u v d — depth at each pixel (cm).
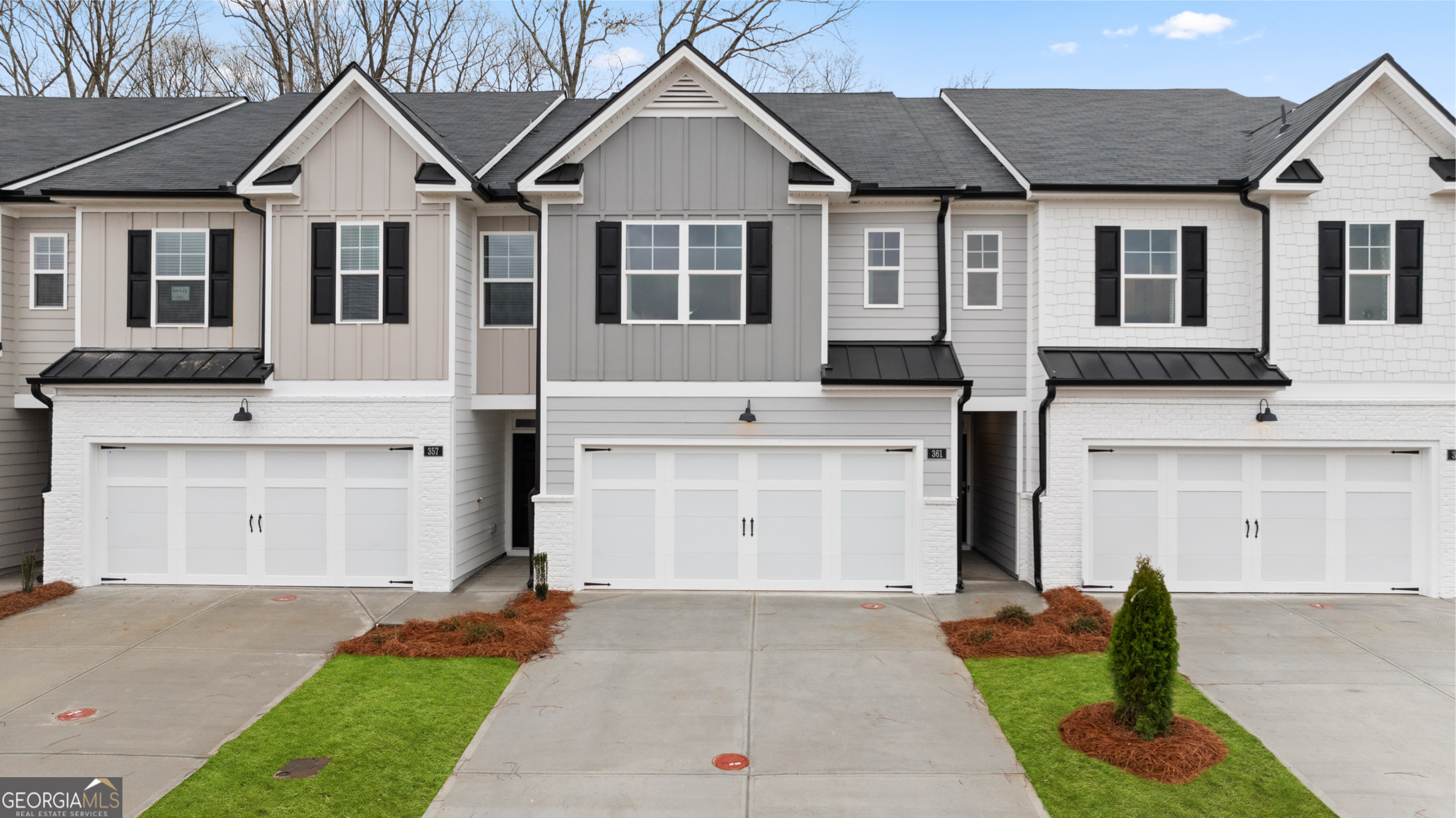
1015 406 1252
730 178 1173
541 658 915
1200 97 1574
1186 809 603
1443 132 1161
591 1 2500
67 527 1195
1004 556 1330
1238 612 1093
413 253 1184
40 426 1326
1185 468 1198
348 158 1185
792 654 929
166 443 1195
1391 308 1182
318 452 1200
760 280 1170
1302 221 1180
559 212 1179
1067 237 1218
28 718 748
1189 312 1216
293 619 1044
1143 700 693
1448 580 1170
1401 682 848
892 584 1185
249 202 1202
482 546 1316
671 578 1192
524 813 602
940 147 1384
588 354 1177
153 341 1243
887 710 779
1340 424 1177
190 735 712
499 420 1402
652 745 711
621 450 1189
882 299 1254
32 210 1260
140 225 1243
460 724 744
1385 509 1195
